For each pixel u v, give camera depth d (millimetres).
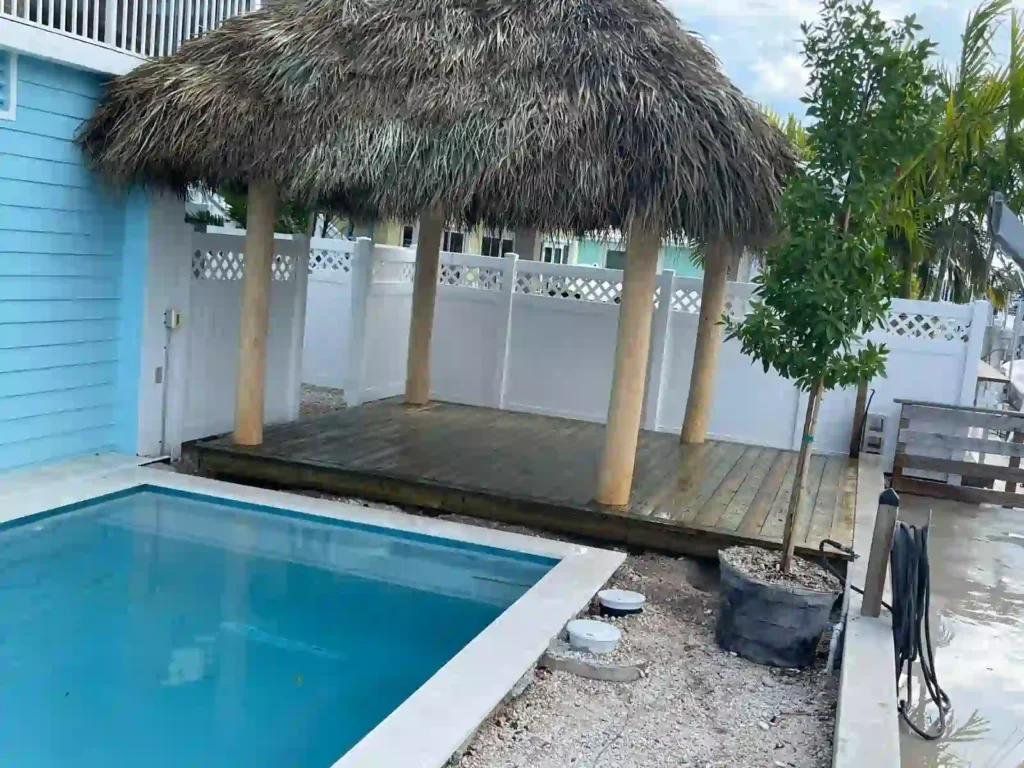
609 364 10539
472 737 3775
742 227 6059
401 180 6098
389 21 6676
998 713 4445
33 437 6941
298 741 3957
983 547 7215
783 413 9812
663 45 6207
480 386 11117
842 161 4609
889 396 9547
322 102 6430
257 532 6570
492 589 5941
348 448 7953
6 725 3887
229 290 8438
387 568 6152
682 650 4969
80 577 5578
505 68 6242
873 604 5070
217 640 4902
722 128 5898
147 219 7395
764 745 3953
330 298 11852
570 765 3678
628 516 6555
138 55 7227
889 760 3521
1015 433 8633
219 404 8461
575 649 4766
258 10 7367
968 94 10492
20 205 6531
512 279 10836
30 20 6352
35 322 6785
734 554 5281
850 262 4484
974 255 15469
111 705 4137
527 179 5820
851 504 7469
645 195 5762
